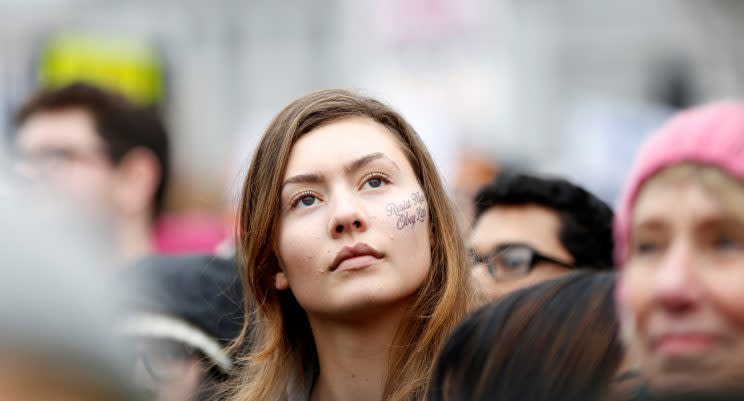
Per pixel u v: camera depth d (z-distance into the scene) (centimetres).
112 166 377
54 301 76
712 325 129
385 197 209
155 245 395
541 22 1077
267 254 220
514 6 1041
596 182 634
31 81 773
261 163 221
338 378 211
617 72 1099
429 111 719
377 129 218
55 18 1044
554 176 305
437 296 214
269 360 225
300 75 1166
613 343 135
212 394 245
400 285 204
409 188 212
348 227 204
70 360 76
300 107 222
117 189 378
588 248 298
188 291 257
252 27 1171
